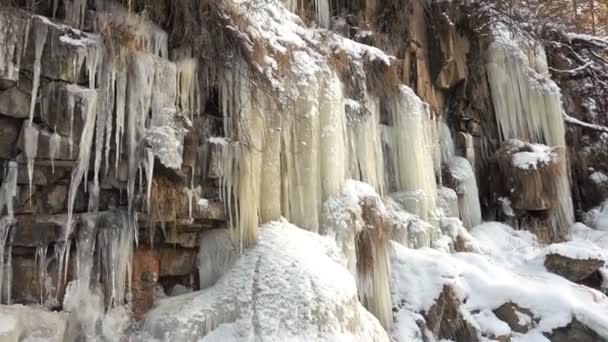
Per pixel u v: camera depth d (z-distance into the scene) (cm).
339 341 446
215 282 502
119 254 427
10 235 370
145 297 454
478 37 1103
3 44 354
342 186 652
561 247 802
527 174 1011
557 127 1109
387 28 962
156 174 450
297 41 662
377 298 612
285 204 589
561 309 605
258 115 554
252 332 431
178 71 493
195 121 507
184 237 494
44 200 390
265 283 467
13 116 365
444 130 1021
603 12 1536
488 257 847
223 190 510
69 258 402
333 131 654
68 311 394
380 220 648
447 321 612
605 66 1338
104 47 415
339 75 734
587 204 1231
